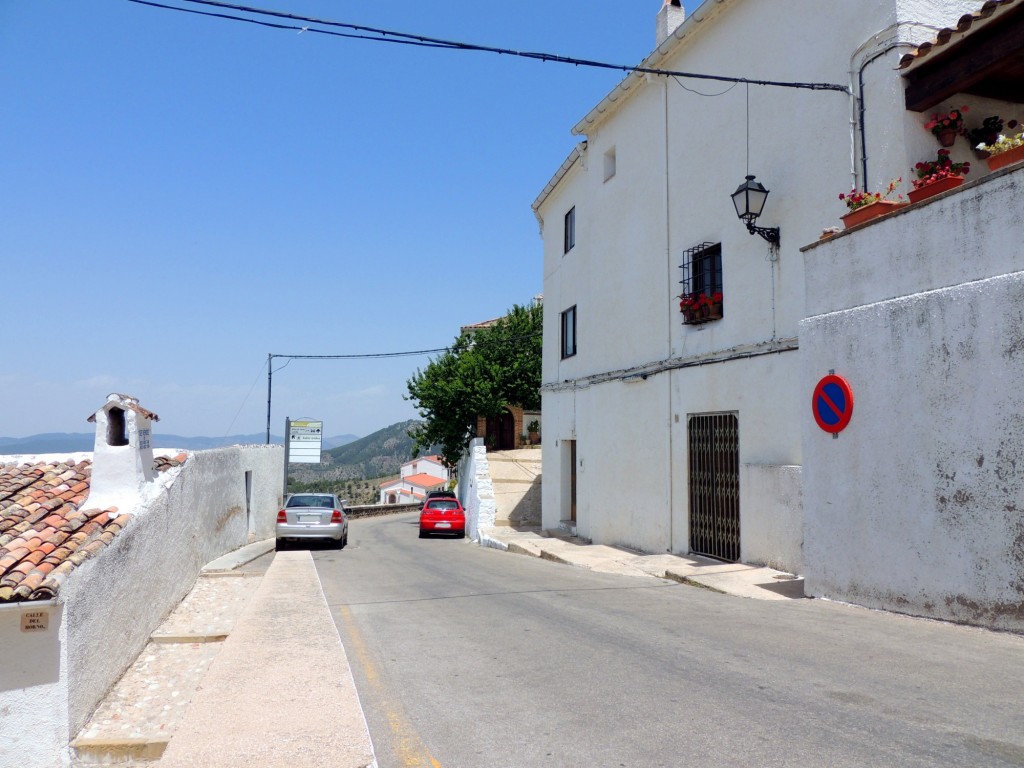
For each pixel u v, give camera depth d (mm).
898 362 7441
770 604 8453
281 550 20688
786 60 11133
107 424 8062
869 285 7926
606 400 17188
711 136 13070
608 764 4020
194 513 12031
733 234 12336
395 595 10469
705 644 6559
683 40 13805
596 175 18359
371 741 4527
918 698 4820
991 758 3852
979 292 6629
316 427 40281
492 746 4379
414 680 5855
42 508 7555
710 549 12758
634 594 9664
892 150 9219
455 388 32812
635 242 15938
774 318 11273
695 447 13344
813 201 10508
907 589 7297
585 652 6477
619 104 16766
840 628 6938
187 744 4172
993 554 6449
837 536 8211
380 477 168000
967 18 8031
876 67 9477
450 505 26719
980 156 9438
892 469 7496
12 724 5410
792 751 4051
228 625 9117
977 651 5875
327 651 6430
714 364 12719
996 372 6465
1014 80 8891
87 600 6043
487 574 12820
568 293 20719
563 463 21109
